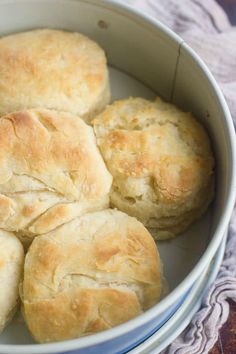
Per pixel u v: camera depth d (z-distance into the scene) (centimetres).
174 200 40
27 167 39
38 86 42
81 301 36
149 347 39
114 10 45
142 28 45
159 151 41
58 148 39
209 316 41
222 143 41
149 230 41
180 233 42
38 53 44
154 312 34
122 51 47
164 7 53
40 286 37
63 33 46
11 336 38
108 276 37
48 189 39
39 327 36
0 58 43
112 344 36
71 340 34
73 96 43
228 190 38
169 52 44
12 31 47
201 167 41
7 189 39
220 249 42
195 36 51
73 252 37
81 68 44
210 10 53
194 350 40
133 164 40
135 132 41
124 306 36
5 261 38
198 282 41
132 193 40
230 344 41
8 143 39
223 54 50
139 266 37
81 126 41
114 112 43
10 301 37
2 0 45
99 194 39
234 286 42
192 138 42
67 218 38
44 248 37
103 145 41
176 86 46
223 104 41
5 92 42
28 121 40
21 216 38
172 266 41
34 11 46
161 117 43
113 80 49
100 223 39
